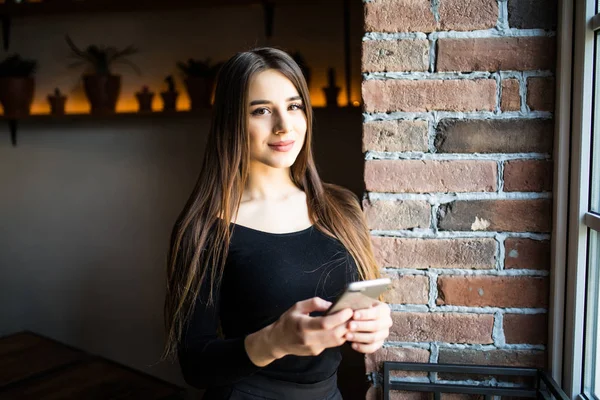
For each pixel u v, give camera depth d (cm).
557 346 111
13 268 263
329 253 105
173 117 237
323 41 221
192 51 234
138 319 252
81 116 232
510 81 110
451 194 113
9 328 266
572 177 106
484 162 112
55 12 231
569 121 106
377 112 113
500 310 115
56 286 259
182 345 97
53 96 236
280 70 99
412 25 110
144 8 226
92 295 255
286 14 223
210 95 220
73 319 259
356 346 87
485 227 113
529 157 111
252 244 101
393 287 117
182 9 231
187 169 240
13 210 260
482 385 116
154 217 246
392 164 114
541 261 113
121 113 227
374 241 116
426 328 117
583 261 104
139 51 238
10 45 250
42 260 259
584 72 101
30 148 254
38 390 159
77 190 251
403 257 116
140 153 243
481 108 111
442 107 111
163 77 237
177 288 100
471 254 114
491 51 109
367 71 112
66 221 254
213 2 217
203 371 92
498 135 111
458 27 109
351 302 77
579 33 102
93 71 244
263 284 98
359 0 215
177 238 102
